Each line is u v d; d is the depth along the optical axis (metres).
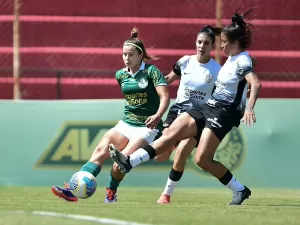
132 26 50.62
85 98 48.62
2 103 37.34
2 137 37.34
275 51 50.53
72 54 49.56
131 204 23.66
